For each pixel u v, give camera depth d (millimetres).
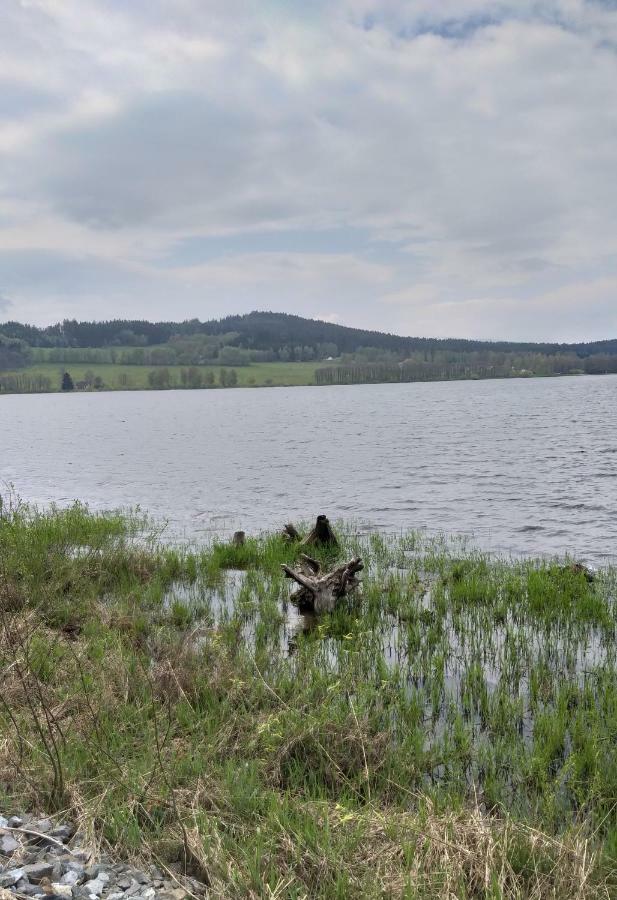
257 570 15977
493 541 20516
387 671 8867
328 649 10328
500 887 4500
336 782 6340
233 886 4492
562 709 7801
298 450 54969
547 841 5156
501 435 63781
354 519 24656
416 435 66750
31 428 94312
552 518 24359
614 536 21219
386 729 7395
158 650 9586
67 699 7047
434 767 6812
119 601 12461
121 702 7441
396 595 13125
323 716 7055
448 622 11828
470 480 34781
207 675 8453
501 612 12086
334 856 4801
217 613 12539
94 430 88250
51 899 4090
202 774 5992
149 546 17594
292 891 4457
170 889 4438
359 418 99875
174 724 7105
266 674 8695
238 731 7004
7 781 5617
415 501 28750
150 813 5379
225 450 56750
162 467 44781
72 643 9578
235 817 5430
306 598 12977
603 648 10406
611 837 5305
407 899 4359
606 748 6930
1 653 7895
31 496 31922
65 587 12938
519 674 9273
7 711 6594
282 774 6336
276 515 25938
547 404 124625
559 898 4598
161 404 184750
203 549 18312
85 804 5273
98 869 4527
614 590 13977
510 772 6715
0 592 10453
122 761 6066
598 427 70938
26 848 4652
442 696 8555
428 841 5008
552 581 14039
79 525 18516
